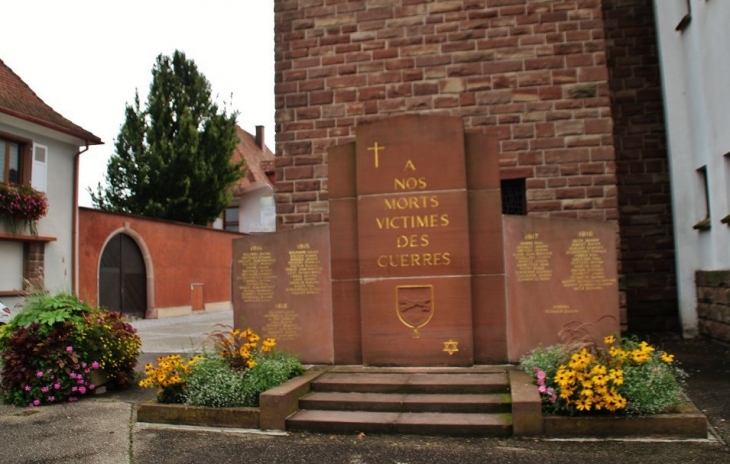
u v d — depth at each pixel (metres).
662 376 5.94
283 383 6.84
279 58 10.62
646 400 5.73
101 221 21.83
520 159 9.87
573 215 9.70
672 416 5.61
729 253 9.42
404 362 7.77
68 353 7.77
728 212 9.47
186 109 31.86
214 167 32.97
